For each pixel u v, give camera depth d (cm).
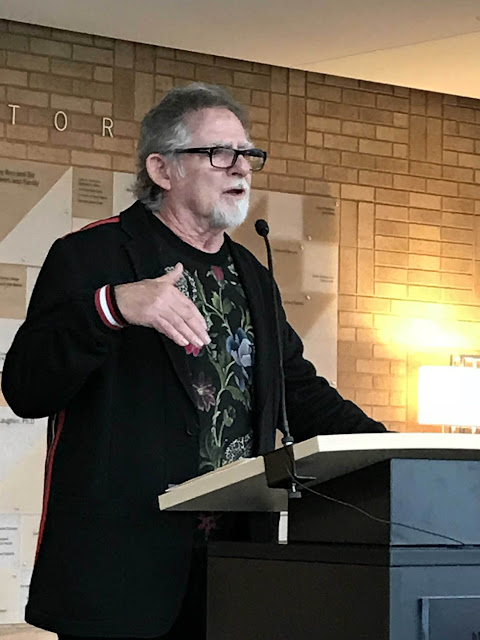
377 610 153
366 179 666
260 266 252
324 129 658
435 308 678
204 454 224
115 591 205
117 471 212
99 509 209
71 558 207
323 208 652
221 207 234
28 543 567
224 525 220
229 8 548
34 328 205
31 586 213
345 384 652
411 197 677
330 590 161
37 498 570
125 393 216
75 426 214
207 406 226
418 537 158
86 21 572
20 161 583
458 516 161
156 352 219
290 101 650
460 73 638
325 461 161
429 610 153
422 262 677
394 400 662
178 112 237
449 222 687
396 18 554
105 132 603
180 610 213
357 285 659
